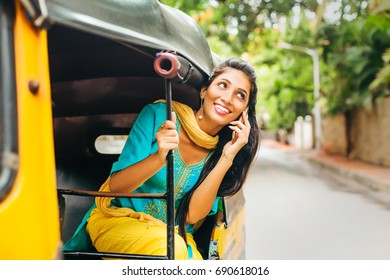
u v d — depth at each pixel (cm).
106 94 287
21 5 121
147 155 215
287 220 761
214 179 237
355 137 2066
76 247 231
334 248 577
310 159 2220
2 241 117
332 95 1977
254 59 2511
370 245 591
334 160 2027
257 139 256
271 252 557
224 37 1820
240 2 1719
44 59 128
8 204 117
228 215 274
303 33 2248
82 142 316
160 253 203
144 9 175
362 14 1617
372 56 1498
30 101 122
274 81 2672
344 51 1736
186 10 1598
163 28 185
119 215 219
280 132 4244
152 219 221
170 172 183
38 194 123
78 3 140
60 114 302
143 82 279
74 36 216
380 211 845
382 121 1689
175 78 188
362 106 1678
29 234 120
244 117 241
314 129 2950
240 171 260
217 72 239
